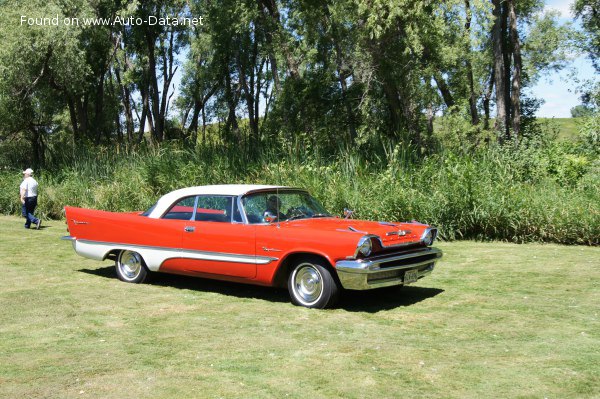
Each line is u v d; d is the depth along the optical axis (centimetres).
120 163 1902
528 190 1258
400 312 639
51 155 2347
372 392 403
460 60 2180
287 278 696
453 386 412
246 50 3088
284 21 2561
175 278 859
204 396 401
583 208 1133
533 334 545
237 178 1609
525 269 884
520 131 3011
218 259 721
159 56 3988
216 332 564
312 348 508
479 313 630
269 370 452
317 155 1548
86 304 692
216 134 2261
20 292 761
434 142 1839
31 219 1546
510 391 401
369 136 1839
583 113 2539
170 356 491
